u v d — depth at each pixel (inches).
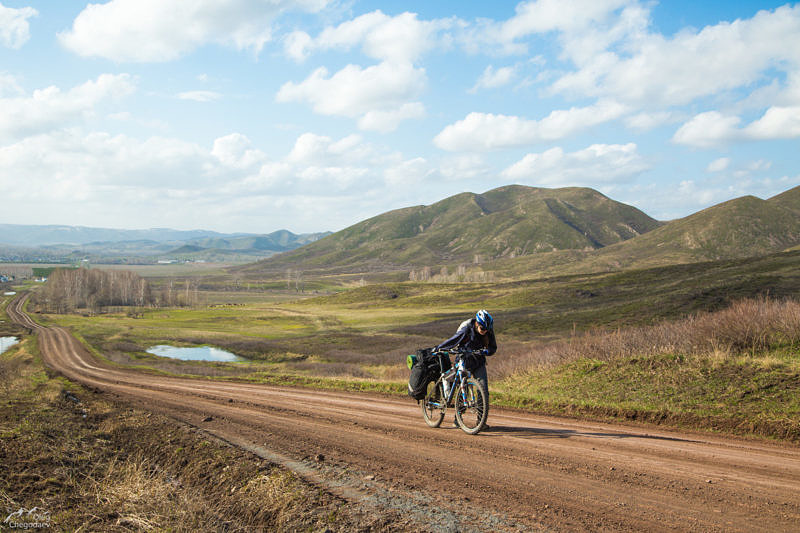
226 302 7815.0
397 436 304.2
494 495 192.1
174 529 186.7
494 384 595.2
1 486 235.0
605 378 482.3
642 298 2780.5
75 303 6023.6
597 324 2220.7
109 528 190.7
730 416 319.9
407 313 4402.1
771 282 2229.3
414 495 197.0
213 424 380.8
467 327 300.0
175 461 301.1
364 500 194.9
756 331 514.3
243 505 214.1
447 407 317.1
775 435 284.4
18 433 336.5
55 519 199.2
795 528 147.8
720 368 421.4
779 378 366.6
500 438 284.5
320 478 225.9
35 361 2057.1
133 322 4407.0
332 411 416.8
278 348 2650.1
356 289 6555.1
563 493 190.1
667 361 476.4
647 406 368.5
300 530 178.5
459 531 160.7
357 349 2464.3
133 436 372.2
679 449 249.8
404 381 629.9
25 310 5782.5
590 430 307.3
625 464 223.8
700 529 150.8
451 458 247.1
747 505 168.4
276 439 314.3
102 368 1446.9
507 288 5187.0
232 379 840.3
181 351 2716.5
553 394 463.5
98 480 261.0
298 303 6284.5
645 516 163.6
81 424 408.2
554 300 3683.6
